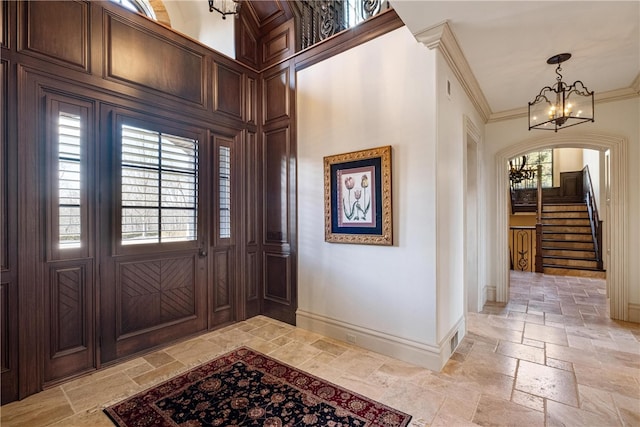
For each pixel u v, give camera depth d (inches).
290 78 135.7
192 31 160.4
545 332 125.0
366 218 109.1
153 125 109.8
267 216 145.6
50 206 87.3
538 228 255.1
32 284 84.1
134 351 105.1
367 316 110.7
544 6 82.3
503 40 99.0
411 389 84.7
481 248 160.6
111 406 78.5
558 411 74.9
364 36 111.0
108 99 98.7
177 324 117.4
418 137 98.2
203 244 126.0
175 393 84.0
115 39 100.5
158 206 111.1
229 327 132.7
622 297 138.9
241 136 140.8
